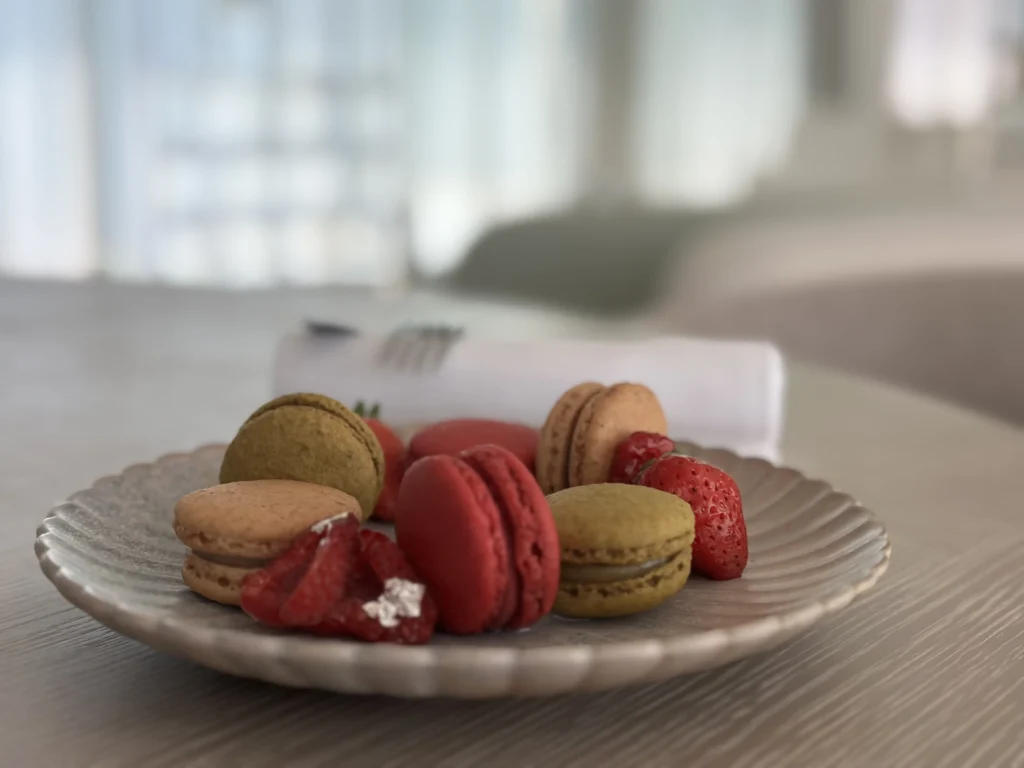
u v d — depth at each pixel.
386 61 2.60
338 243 2.69
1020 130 1.94
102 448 0.58
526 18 2.51
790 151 2.20
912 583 0.42
